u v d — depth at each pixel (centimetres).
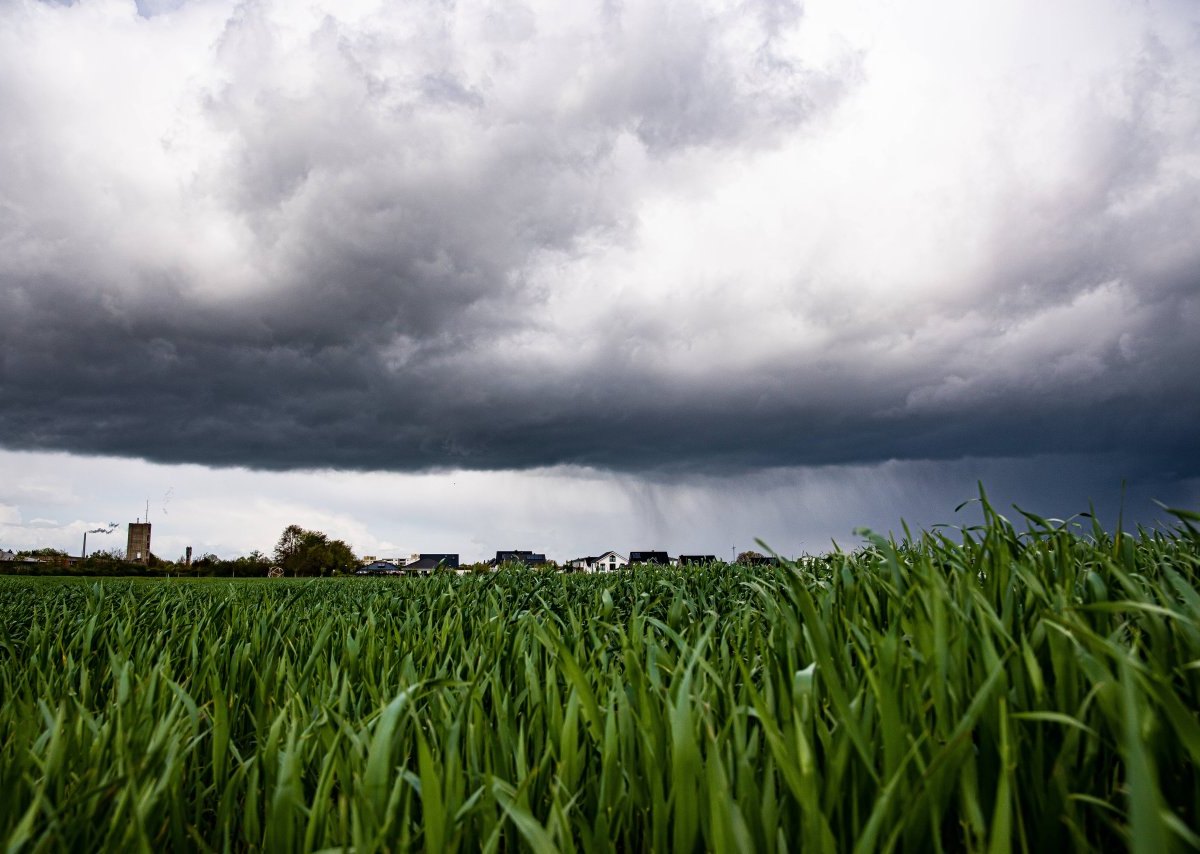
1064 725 160
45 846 149
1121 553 265
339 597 868
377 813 158
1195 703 161
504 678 295
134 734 212
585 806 190
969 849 133
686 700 155
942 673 160
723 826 134
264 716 279
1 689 350
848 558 316
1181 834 107
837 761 145
